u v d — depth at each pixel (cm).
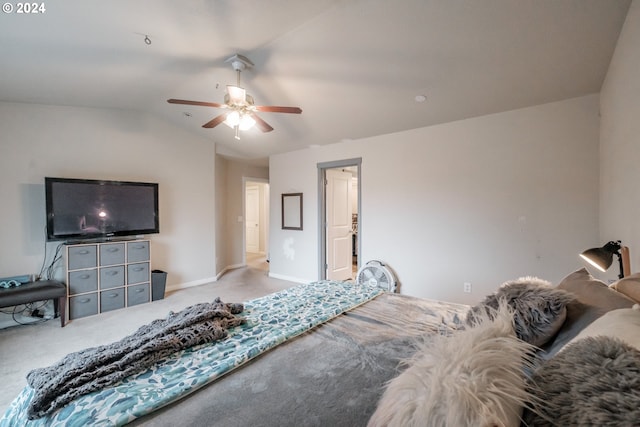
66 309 332
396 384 71
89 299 350
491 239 323
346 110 351
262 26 227
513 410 58
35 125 349
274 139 468
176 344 134
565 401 55
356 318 179
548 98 281
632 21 169
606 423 47
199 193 499
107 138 400
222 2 200
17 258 337
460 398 56
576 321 99
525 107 302
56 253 357
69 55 255
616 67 205
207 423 92
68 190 352
